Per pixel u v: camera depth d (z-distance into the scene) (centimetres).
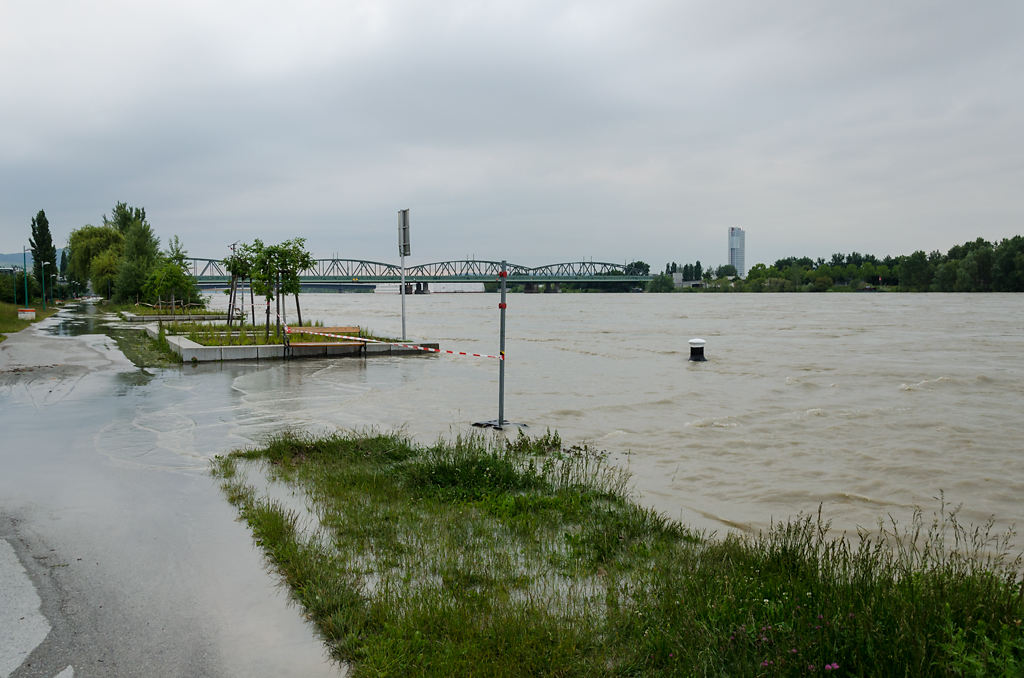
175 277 4488
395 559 569
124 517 679
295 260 2709
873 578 503
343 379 1878
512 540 630
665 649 410
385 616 454
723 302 13812
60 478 827
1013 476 929
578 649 416
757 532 702
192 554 580
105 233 8544
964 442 1129
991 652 363
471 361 2461
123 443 1030
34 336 3241
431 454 960
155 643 431
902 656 367
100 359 2238
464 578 531
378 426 1220
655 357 2775
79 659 412
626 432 1210
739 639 409
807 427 1258
